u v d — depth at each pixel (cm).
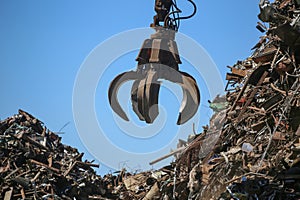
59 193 6725
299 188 4562
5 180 6519
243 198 4588
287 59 5550
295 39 5288
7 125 7856
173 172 6241
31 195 6412
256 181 4691
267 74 5838
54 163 7394
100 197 7038
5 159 6994
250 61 6606
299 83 5328
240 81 6438
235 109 6034
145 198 6131
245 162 5181
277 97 5541
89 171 7631
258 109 5728
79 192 6906
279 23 5572
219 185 5122
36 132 8069
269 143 4972
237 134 5781
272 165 4853
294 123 5075
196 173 5616
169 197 5897
